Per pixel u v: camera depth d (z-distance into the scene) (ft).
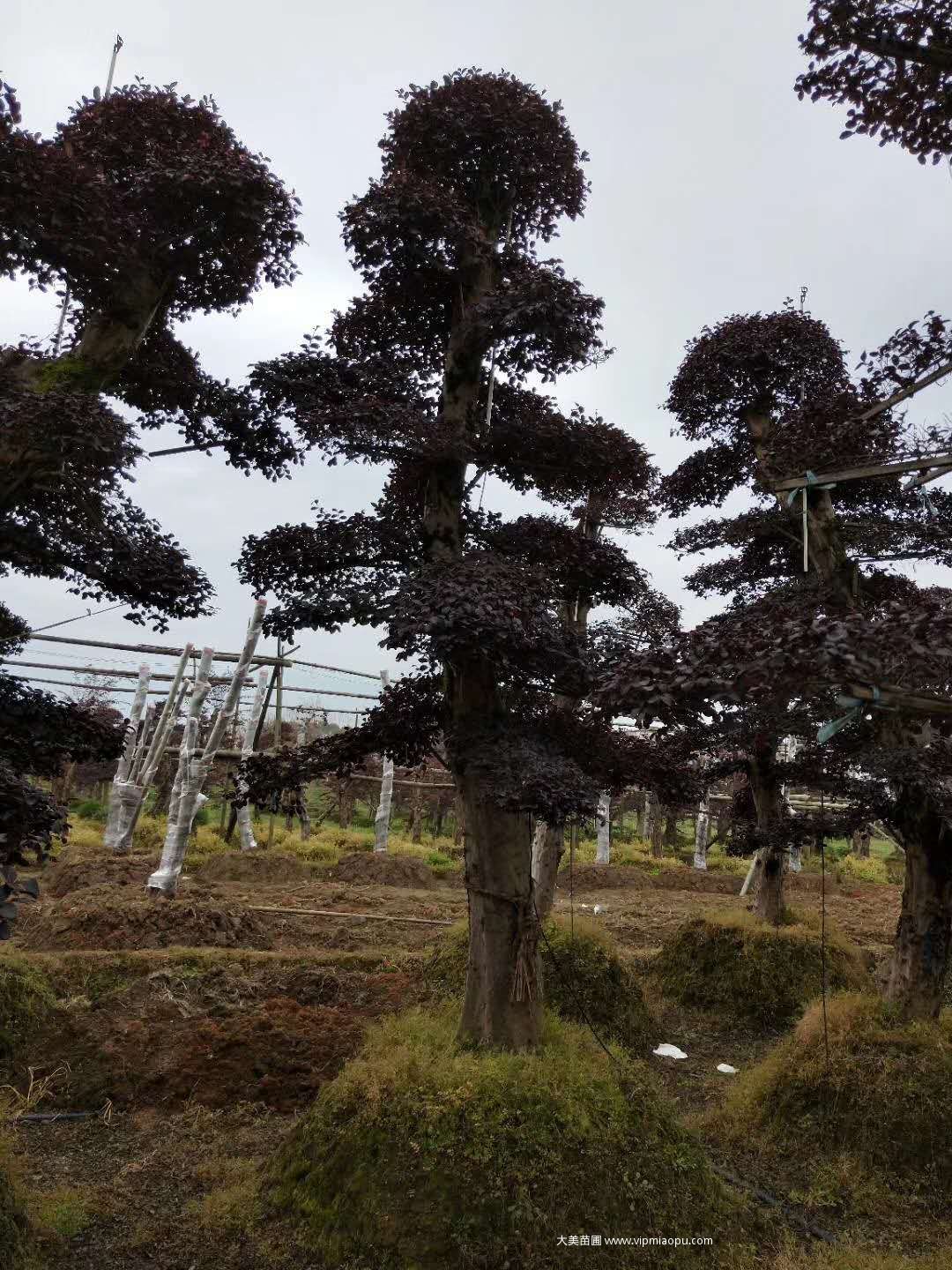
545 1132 14.48
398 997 26.14
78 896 38.70
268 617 17.25
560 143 20.72
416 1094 15.10
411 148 21.06
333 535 18.28
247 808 60.44
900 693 11.75
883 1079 18.40
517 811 15.33
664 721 13.85
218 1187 15.87
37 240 16.99
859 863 84.07
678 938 32.78
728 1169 17.85
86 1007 23.41
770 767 33.35
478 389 21.06
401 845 69.00
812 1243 14.97
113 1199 15.24
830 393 23.82
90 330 19.17
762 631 12.57
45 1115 18.60
